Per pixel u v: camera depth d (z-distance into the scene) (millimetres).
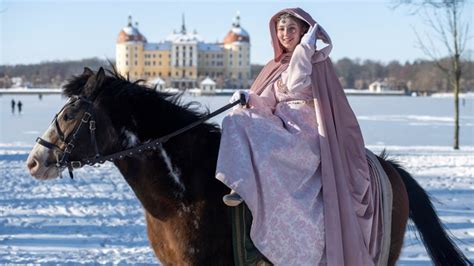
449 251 4758
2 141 23906
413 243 7988
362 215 4289
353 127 4355
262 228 3898
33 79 154250
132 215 10023
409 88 143375
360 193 4270
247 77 147250
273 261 3930
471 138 26234
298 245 3920
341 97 4328
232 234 4008
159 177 4055
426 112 53125
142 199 4113
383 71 160875
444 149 20641
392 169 4762
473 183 13062
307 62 4090
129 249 7805
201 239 3990
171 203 4039
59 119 3977
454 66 21219
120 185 13398
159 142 4047
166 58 138625
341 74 161500
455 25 20875
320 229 3990
